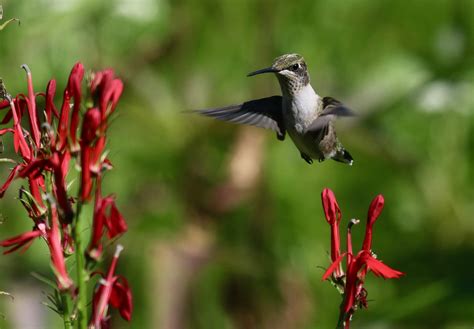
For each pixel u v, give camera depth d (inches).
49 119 195.6
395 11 462.0
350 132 459.8
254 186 442.3
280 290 437.1
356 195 464.8
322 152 275.1
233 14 441.4
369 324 376.5
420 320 368.2
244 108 271.7
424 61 469.7
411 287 461.7
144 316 401.1
